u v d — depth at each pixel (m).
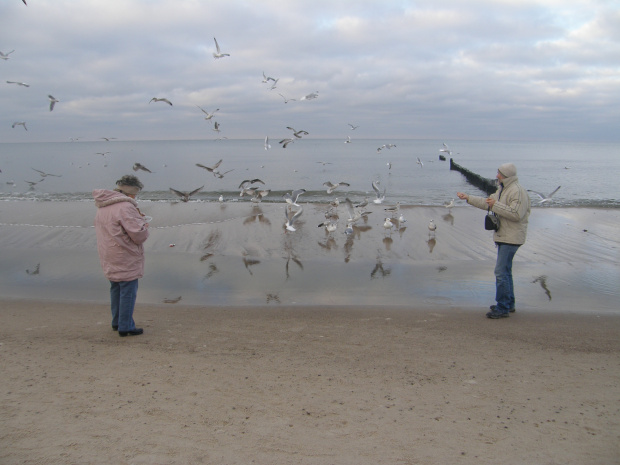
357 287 10.52
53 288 10.60
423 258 13.16
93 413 4.24
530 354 6.18
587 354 6.19
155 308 8.84
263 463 3.48
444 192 30.75
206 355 6.01
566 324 7.66
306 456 3.60
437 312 8.49
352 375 5.36
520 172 45.56
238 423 4.11
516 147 151.25
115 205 6.40
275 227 17.78
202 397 4.66
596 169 49.53
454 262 12.70
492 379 5.28
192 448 3.67
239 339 6.81
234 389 4.88
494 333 7.18
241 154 84.94
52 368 5.41
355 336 7.02
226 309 8.79
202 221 19.17
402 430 4.04
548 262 12.41
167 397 4.63
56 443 3.70
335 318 8.13
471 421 4.23
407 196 28.52
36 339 6.65
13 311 8.57
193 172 45.09
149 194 28.62
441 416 4.32
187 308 8.86
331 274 11.62
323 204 23.77
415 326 7.60
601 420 4.25
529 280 10.77
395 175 43.44
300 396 4.73
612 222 18.30
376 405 4.54
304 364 5.73
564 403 4.63
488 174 45.06
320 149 116.62
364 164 58.50
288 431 3.99
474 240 15.34
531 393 4.88
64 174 42.84
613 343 6.68
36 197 27.56
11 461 3.42
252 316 8.27
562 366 5.72
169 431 3.94
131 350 6.14
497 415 4.35
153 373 5.30
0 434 3.82
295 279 11.20
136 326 7.46
